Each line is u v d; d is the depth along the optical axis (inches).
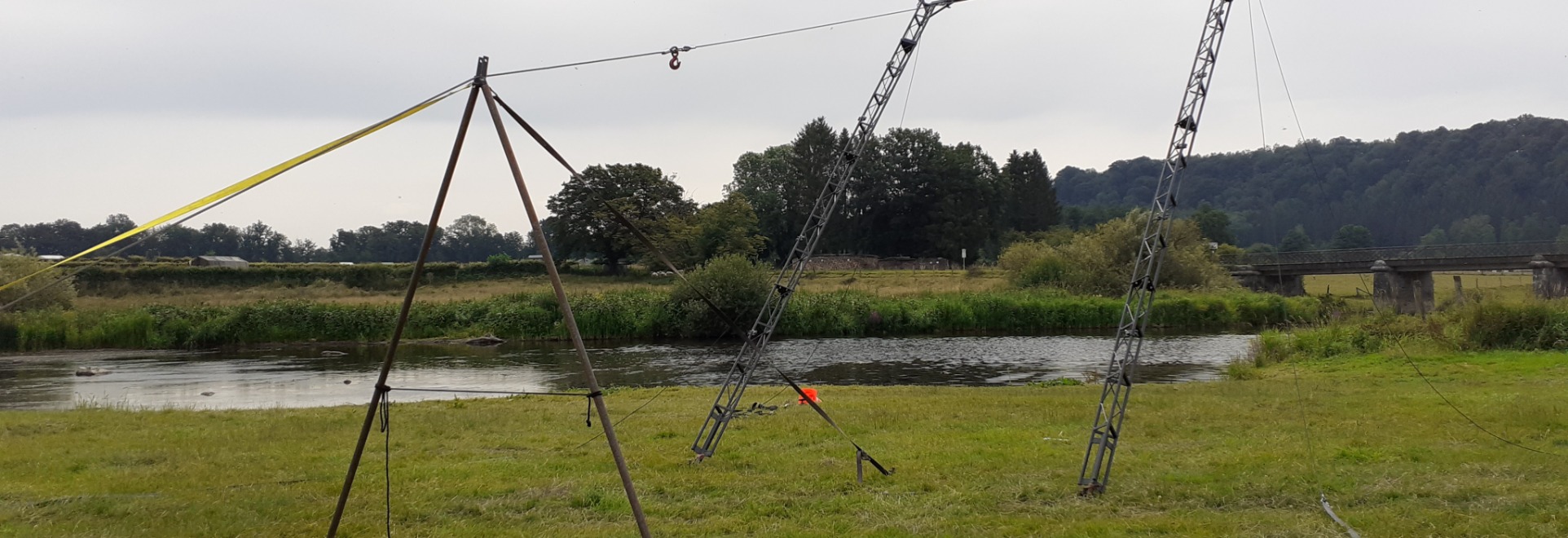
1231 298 2257.6
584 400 856.9
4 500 446.3
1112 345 1734.7
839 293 2162.9
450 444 597.0
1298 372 1056.2
